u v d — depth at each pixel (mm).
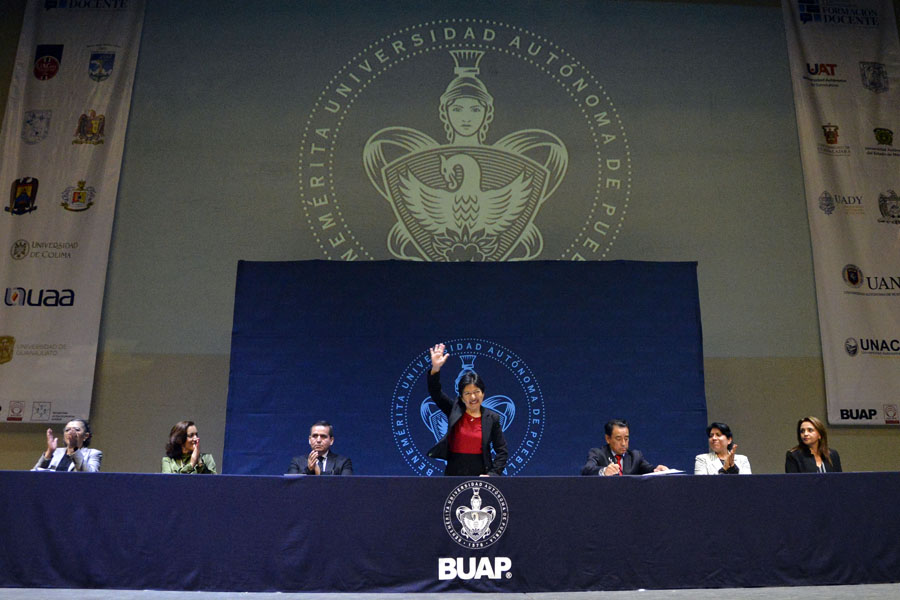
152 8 6453
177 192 6168
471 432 4129
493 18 6512
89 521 3311
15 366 5832
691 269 5855
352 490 3340
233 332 5637
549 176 6305
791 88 6594
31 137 6195
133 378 5902
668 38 6586
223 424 5875
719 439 4637
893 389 6117
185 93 6324
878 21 6770
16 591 3211
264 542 3291
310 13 6473
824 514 3424
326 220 6168
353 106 6344
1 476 3348
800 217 6379
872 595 3080
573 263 5832
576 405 5645
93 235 6047
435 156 6297
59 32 6383
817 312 6230
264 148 6258
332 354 5641
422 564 3291
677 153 6398
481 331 5715
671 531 3355
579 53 6508
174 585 3262
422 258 6137
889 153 6516
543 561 3312
